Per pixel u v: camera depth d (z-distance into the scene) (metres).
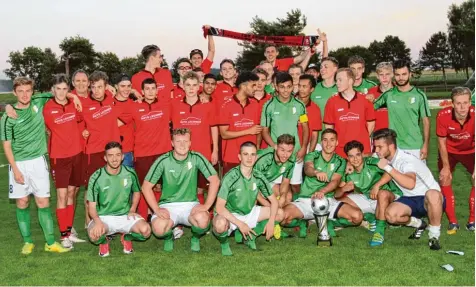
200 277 4.77
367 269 4.93
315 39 9.24
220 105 6.99
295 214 6.06
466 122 6.36
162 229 5.52
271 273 4.85
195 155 5.78
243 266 5.09
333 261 5.19
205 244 6.01
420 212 5.84
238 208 5.74
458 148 6.58
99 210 5.67
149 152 6.60
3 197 9.16
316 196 5.76
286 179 6.15
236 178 5.57
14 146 5.69
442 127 6.47
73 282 4.71
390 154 5.77
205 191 9.27
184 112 6.57
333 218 6.16
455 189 8.98
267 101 6.62
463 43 72.62
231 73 7.91
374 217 6.29
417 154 6.68
